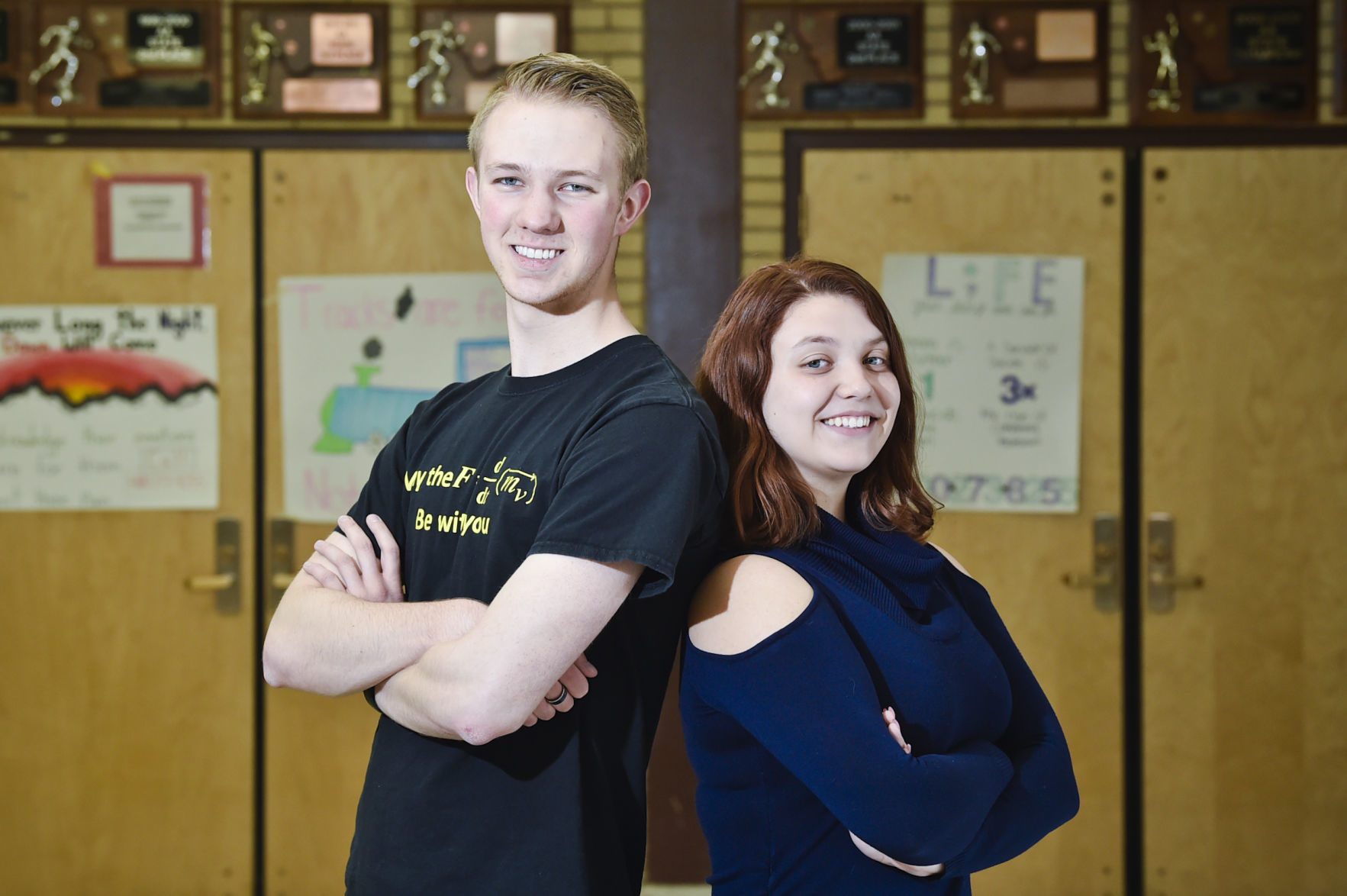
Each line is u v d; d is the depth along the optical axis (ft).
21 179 11.14
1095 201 11.15
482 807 4.17
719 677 4.15
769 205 11.25
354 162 11.24
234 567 11.26
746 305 4.55
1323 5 11.02
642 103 11.21
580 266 4.29
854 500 4.84
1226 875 11.10
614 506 3.91
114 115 11.15
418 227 11.28
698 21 11.14
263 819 11.23
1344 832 11.02
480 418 4.66
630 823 4.40
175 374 11.24
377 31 11.19
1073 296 11.14
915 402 4.90
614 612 4.09
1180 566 11.16
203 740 11.21
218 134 11.25
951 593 4.85
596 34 11.23
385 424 11.28
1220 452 11.13
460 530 4.45
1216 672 11.12
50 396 11.19
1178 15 11.04
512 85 4.33
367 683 4.27
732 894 4.37
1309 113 11.02
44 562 11.20
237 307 11.25
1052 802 4.56
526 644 3.85
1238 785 11.09
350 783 11.25
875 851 4.16
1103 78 11.08
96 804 11.18
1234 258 11.11
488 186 4.32
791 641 4.03
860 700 4.00
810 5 11.15
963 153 11.18
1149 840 11.12
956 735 4.34
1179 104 11.08
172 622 11.24
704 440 4.10
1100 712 11.17
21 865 11.16
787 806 4.24
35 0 11.06
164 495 11.25
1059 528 11.21
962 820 4.04
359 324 11.28
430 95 11.18
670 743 11.03
